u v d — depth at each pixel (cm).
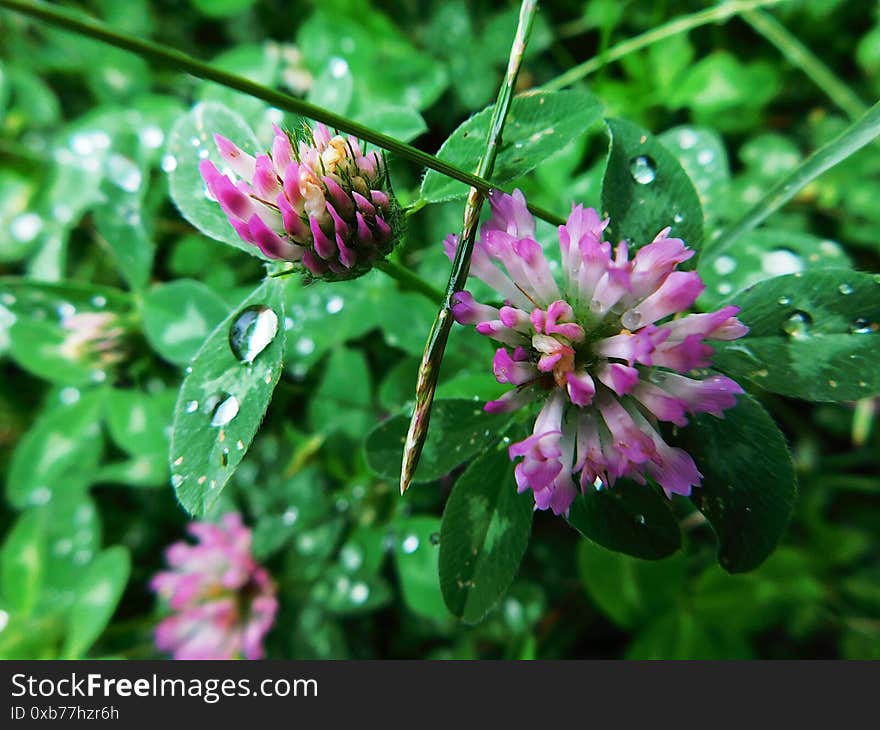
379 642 28
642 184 21
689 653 26
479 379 23
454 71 32
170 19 34
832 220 29
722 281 24
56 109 32
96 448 28
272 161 20
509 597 27
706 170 24
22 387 31
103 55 33
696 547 27
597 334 20
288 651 27
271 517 28
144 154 28
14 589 27
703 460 21
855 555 28
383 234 21
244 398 21
